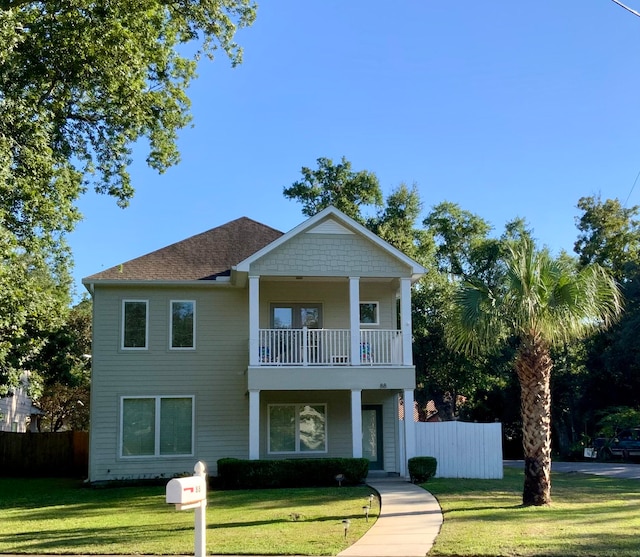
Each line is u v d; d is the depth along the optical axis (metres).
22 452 29.59
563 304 14.26
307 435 23.92
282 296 24.30
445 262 44.28
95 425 22.89
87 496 19.56
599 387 39.38
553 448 41.88
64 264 21.33
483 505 14.77
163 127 22.53
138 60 19.25
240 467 19.92
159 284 23.50
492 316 14.88
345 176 41.78
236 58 22.89
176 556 10.62
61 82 19.31
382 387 21.72
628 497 15.88
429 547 10.71
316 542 11.24
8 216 18.00
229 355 23.80
